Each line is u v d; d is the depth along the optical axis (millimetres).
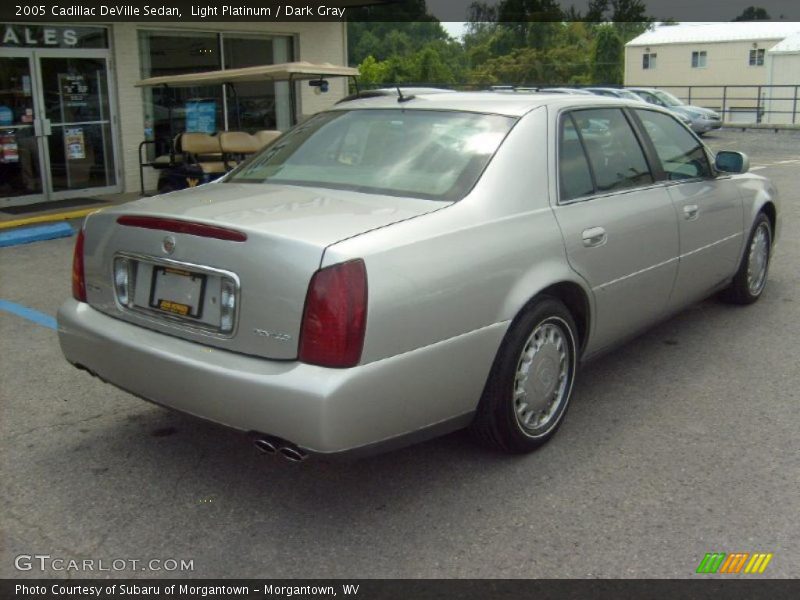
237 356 3080
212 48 13844
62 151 12141
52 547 3104
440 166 3668
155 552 3076
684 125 5191
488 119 3877
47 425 4172
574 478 3604
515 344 3523
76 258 3748
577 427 4121
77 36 12062
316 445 2881
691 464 3727
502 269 3410
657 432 4066
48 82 11844
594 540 3129
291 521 3281
